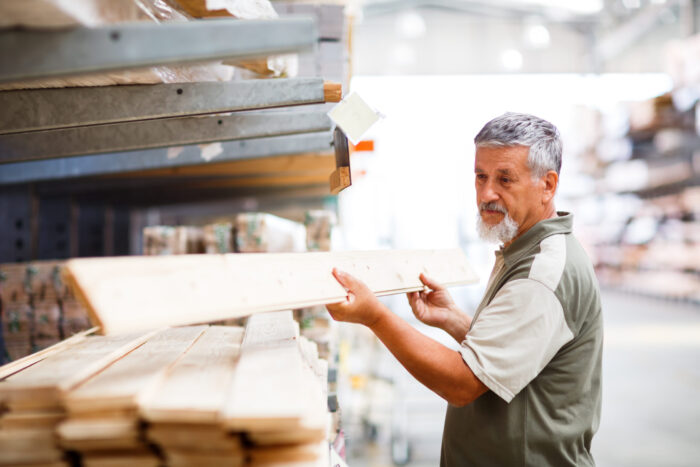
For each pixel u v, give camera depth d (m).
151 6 1.03
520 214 1.49
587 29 13.55
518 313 1.33
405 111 13.04
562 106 13.83
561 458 1.40
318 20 1.92
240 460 0.79
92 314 0.78
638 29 14.00
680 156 12.34
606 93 13.79
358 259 1.37
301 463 0.80
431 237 12.60
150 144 1.50
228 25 0.82
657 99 11.05
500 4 13.09
